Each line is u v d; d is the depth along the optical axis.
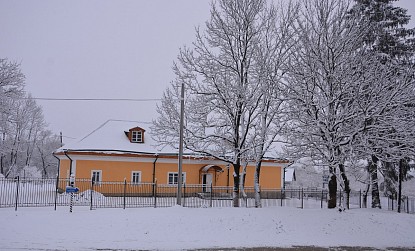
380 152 19.52
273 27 21.61
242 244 14.92
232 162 21.72
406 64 23.61
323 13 19.52
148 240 14.99
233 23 21.83
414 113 18.61
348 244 15.52
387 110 18.41
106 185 32.34
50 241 14.20
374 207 27.03
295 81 19.23
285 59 20.61
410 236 17.25
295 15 21.17
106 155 32.72
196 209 19.28
